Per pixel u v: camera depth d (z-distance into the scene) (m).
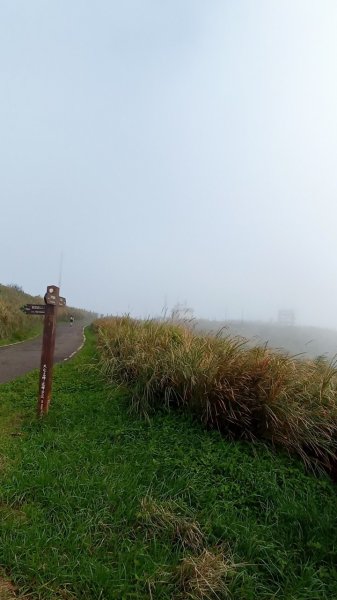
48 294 5.29
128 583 2.46
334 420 4.72
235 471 3.89
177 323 8.10
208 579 2.51
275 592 2.64
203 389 4.82
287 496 3.66
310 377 5.21
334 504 3.72
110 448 4.25
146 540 2.88
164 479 3.67
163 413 5.13
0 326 16.41
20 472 3.53
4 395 6.42
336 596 2.67
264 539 3.10
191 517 3.16
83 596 2.33
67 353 12.58
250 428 4.67
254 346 5.42
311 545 3.06
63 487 3.37
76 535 2.79
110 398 5.87
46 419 5.07
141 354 6.12
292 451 4.49
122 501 3.20
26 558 2.51
